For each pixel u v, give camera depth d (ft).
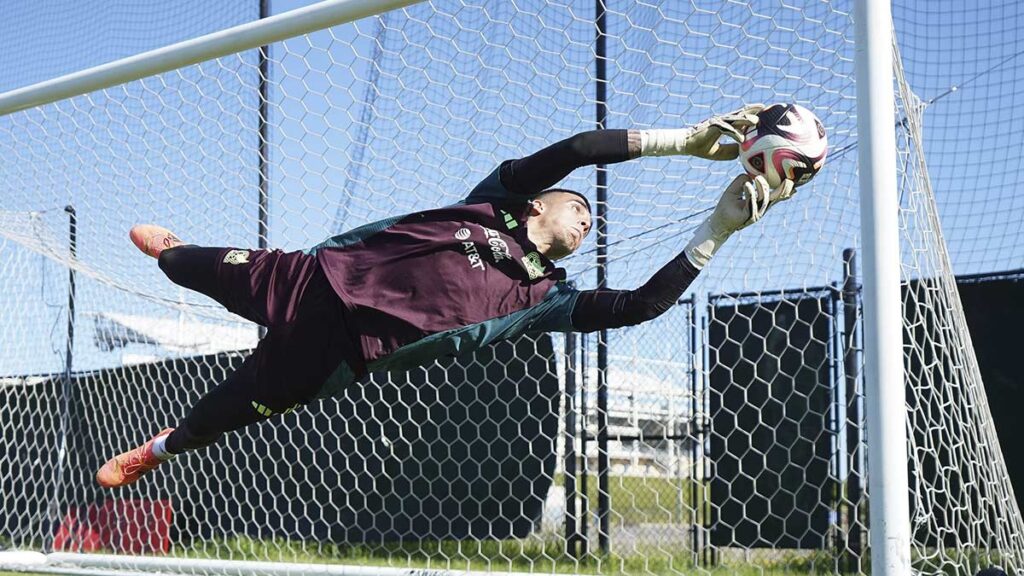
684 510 24.02
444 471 25.21
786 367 22.58
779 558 22.33
